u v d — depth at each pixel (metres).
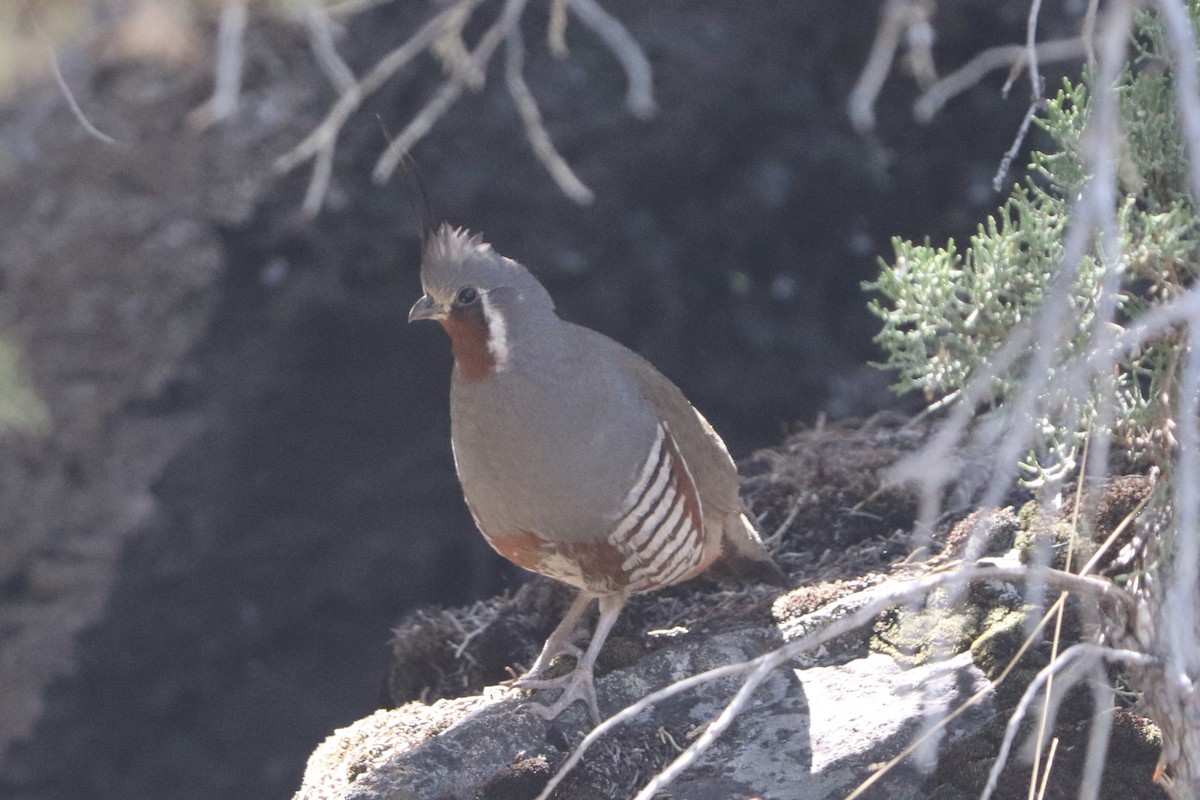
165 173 14.04
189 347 13.67
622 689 6.00
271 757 13.30
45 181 14.16
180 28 6.26
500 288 5.92
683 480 6.18
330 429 13.76
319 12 5.02
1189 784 4.72
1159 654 4.65
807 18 13.70
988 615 5.82
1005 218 5.05
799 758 5.42
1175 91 4.83
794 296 13.55
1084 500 5.92
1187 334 4.62
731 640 6.16
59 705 13.00
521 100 5.02
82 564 13.26
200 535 13.36
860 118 3.92
